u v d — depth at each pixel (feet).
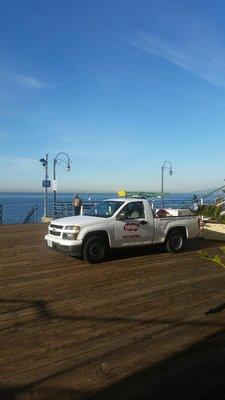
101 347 17.88
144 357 16.85
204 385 14.61
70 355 17.02
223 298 25.61
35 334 19.38
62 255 39.96
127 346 17.98
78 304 24.17
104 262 37.01
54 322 21.06
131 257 39.60
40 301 24.72
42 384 14.66
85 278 30.68
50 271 32.91
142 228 39.32
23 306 23.73
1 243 47.44
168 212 45.19
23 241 49.21
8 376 15.21
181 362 16.42
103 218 37.52
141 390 14.28
